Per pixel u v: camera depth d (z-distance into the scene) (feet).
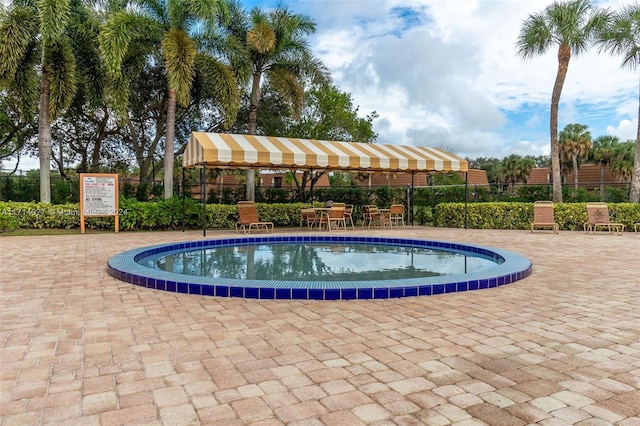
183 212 45.98
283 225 56.90
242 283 17.03
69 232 43.21
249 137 43.96
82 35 49.32
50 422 7.30
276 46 56.13
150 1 48.42
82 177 42.42
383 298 16.46
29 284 18.88
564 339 11.66
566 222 51.49
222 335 12.01
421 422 7.30
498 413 7.61
